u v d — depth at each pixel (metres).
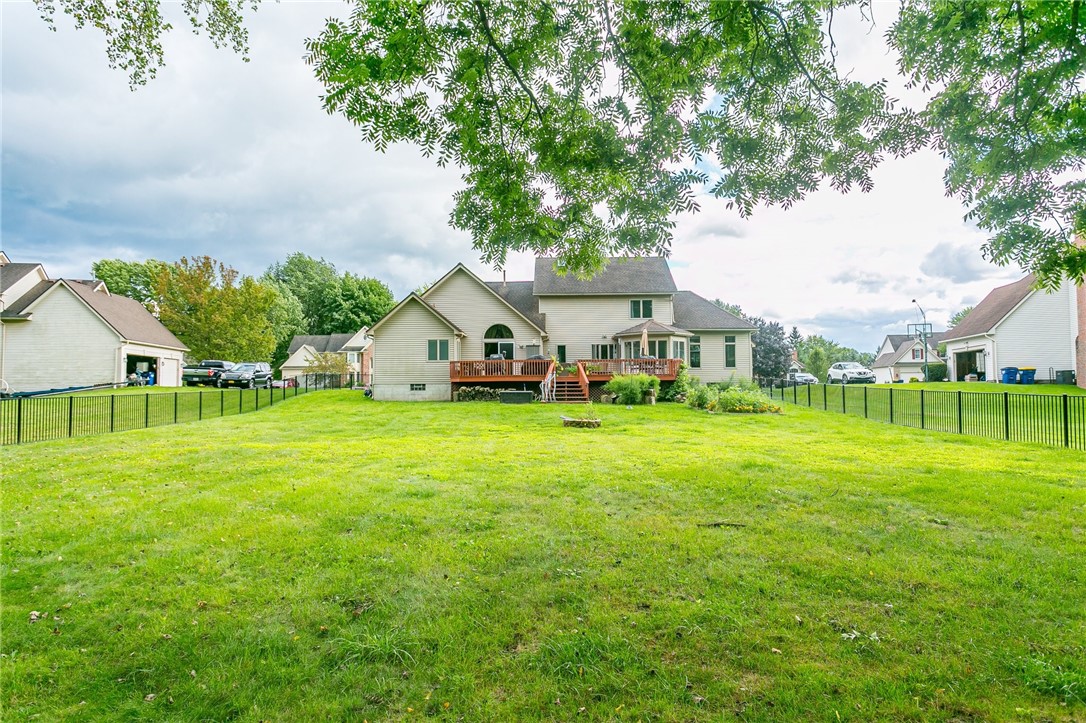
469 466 7.81
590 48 4.67
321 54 4.19
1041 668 2.60
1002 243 4.66
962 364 31.78
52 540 4.51
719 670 2.68
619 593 3.53
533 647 2.93
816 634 2.99
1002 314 27.52
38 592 3.55
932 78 4.45
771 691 2.51
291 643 2.96
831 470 7.30
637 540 4.53
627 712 2.38
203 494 6.08
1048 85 4.15
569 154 4.86
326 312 66.00
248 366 33.06
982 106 4.38
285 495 6.02
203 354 36.69
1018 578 3.67
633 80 4.75
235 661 2.79
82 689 2.57
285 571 3.90
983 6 3.99
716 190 4.98
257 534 4.67
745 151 4.82
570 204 5.57
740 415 16.52
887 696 2.45
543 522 5.05
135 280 48.62
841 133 4.68
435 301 26.08
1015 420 13.62
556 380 23.16
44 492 6.17
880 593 3.49
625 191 5.06
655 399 21.66
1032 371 25.30
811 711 2.37
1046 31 3.96
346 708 2.44
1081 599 3.37
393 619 3.21
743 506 5.55
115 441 10.70
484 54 4.48
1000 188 4.55
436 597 3.50
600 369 23.91
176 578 3.78
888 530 4.75
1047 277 4.61
